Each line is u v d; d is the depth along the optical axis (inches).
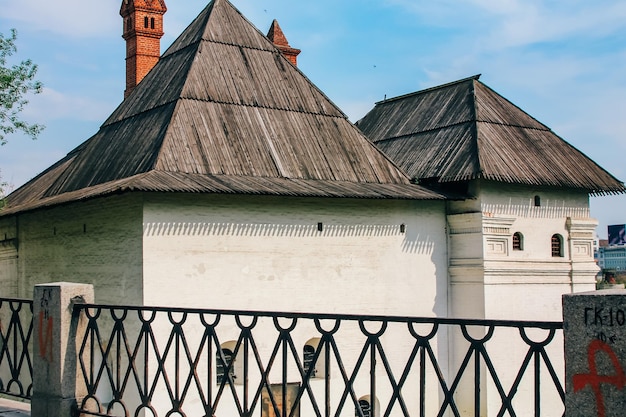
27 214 919.0
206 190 653.9
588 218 946.1
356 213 796.6
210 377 294.7
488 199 847.1
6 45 935.0
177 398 301.0
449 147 897.5
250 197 730.2
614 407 188.9
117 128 863.7
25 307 912.9
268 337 729.0
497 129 917.8
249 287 721.6
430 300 844.6
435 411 838.5
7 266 978.7
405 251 829.8
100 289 735.7
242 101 815.7
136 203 683.4
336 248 779.4
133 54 1181.1
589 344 194.1
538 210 898.1
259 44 898.7
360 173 821.9
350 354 780.0
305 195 705.0
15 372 367.6
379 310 803.4
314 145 820.6
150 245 672.4
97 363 717.9
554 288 900.6
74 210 796.0
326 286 768.9
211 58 841.5
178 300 681.6
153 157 716.7
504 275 849.5
